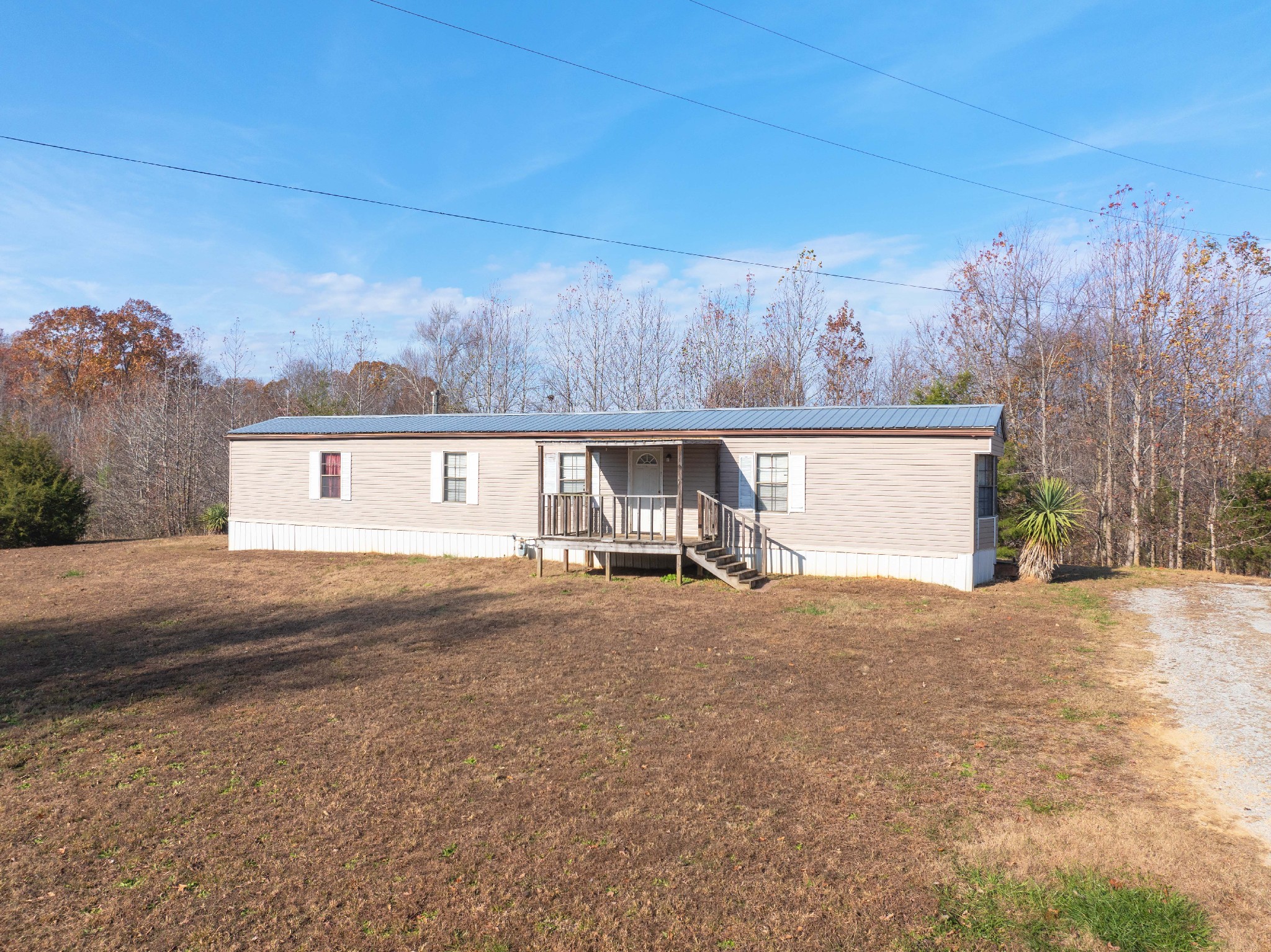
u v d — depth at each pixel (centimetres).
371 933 414
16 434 2619
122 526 3394
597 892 451
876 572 1559
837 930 409
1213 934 392
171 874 480
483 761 652
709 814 547
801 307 3603
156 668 991
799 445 1625
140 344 4966
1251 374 2492
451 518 1984
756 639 1086
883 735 698
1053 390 2852
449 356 4425
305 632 1200
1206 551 2405
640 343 3788
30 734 744
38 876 480
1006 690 829
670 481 1778
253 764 658
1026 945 393
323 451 2133
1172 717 734
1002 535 2186
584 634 1138
